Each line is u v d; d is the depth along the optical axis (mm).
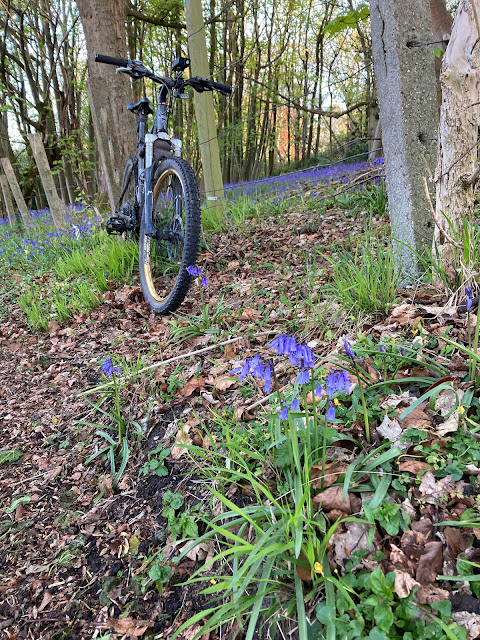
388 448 1639
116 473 2359
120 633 1637
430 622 1160
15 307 4945
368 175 5340
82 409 2920
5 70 15438
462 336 2027
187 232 3168
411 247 2676
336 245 3850
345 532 1432
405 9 2369
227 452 2021
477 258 2295
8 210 11508
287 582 1414
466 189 2361
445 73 2213
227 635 1469
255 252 4402
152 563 1844
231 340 2795
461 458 1524
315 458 1677
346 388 1400
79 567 1960
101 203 8820
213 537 1785
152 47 14656
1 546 2150
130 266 4512
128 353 3273
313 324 2711
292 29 21031
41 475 2521
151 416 2547
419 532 1350
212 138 5906
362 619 1186
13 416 3072
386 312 2496
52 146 14898
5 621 1824
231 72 19000
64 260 5758
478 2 1796
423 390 1881
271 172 26344
